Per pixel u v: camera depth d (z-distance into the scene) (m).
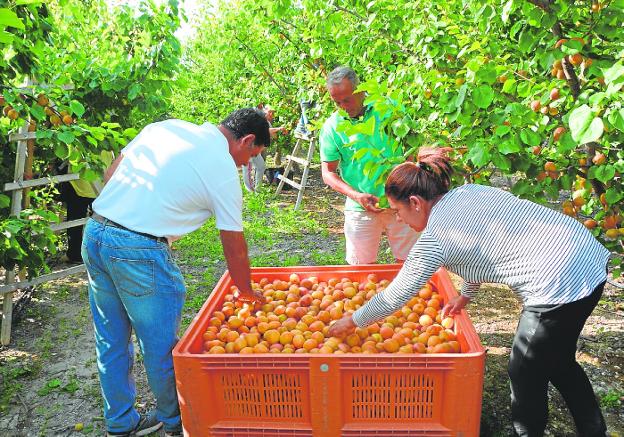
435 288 3.51
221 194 2.65
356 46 5.53
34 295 5.20
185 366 2.47
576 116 2.17
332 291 3.47
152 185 2.64
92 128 4.02
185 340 2.67
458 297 2.92
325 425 2.46
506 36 3.73
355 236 3.98
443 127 3.40
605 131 2.77
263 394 2.50
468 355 2.30
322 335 2.87
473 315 4.47
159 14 5.01
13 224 4.00
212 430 2.54
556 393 3.31
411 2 4.41
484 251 2.36
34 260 4.29
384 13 4.84
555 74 3.10
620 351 3.75
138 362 3.97
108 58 5.34
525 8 2.79
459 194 2.45
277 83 9.92
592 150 3.01
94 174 4.28
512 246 2.33
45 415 3.36
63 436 3.18
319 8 5.91
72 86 4.87
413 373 2.38
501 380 3.47
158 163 2.66
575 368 2.65
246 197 9.37
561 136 2.64
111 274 2.71
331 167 3.90
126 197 2.69
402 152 3.25
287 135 10.26
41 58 4.40
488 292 4.93
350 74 3.57
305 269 3.72
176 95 13.44
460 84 3.03
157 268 2.69
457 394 2.35
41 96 3.99
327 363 2.38
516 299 4.77
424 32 3.82
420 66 3.96
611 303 4.51
